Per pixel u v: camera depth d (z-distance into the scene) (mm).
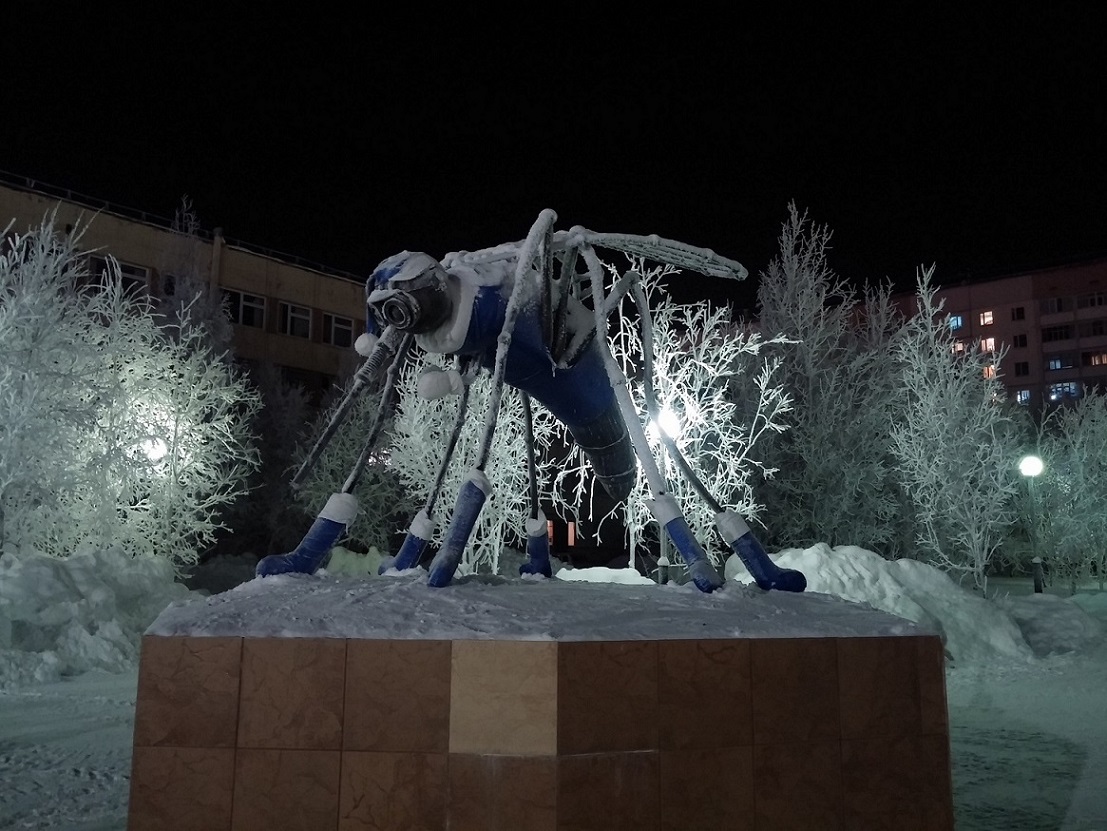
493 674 3662
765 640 3973
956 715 8836
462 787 3617
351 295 33406
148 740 3816
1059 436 29578
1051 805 5750
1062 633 13227
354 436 23828
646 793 3678
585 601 4402
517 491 17031
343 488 5117
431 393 5008
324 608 4125
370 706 3732
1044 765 6836
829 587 12727
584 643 3689
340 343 32969
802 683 4004
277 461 27062
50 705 9133
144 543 17234
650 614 4211
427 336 5117
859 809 3998
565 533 28812
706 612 4316
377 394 24359
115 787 6070
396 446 18062
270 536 26609
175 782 3779
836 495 19750
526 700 3621
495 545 16688
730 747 3832
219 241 29641
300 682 3787
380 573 5406
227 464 25578
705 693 3832
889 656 4180
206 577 21984
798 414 20438
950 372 18172
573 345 5465
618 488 6230
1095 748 7410
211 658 3846
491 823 3572
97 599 12273
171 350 19469
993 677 11000
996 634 12695
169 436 18500
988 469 18047
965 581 19656
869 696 4105
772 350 21109
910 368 20250
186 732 3807
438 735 3670
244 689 3809
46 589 11867
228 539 26172
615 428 5918
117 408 17047
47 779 6266
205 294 26922
